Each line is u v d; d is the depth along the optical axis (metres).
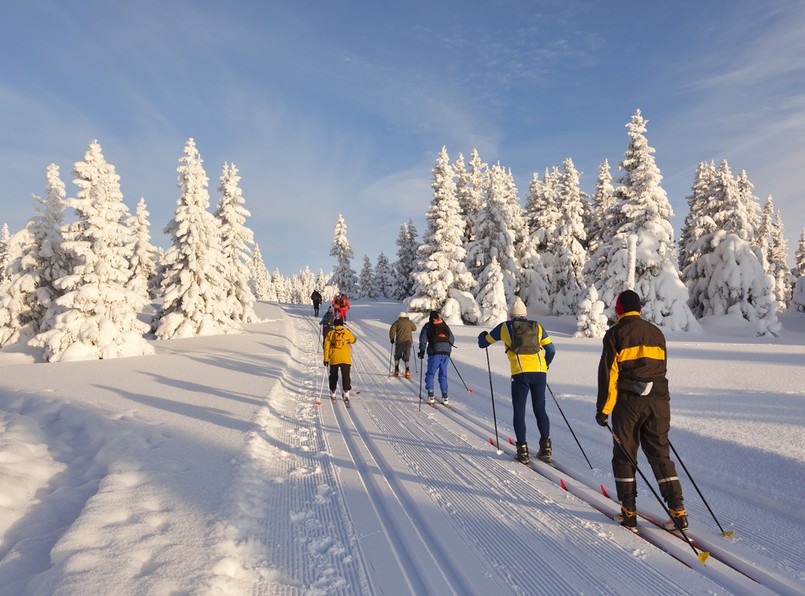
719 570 3.03
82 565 2.79
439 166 29.45
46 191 23.47
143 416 6.88
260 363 13.50
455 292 28.94
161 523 3.48
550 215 40.41
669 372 10.57
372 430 6.68
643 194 28.19
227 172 31.00
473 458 5.42
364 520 3.85
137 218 39.19
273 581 2.97
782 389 8.09
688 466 5.02
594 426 6.54
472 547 3.38
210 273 24.70
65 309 22.23
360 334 22.72
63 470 4.77
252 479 4.56
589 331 22.41
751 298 30.84
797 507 3.87
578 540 3.48
